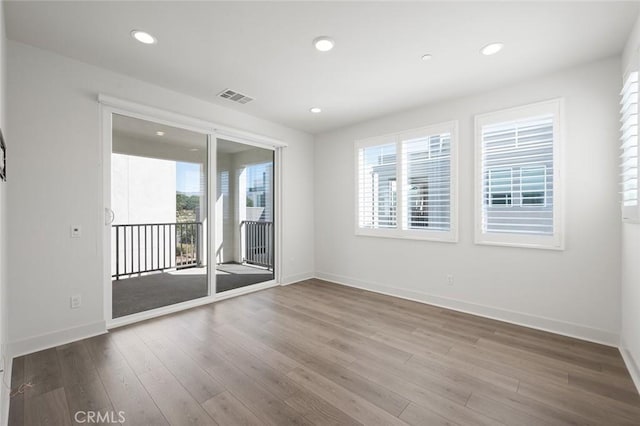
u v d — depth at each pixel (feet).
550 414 5.48
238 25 6.80
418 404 5.75
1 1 5.46
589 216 8.45
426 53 7.97
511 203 9.78
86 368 6.92
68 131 8.27
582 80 8.52
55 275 8.06
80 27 6.88
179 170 11.21
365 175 13.98
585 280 8.54
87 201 8.62
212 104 11.63
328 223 15.67
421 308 11.29
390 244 13.10
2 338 5.63
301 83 9.85
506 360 7.39
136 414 5.43
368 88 10.16
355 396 5.98
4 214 6.54
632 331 6.91
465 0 5.96
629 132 6.72
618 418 5.37
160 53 8.04
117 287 10.53
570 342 8.36
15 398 5.83
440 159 11.43
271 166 14.71
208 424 5.20
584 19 6.49
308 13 6.38
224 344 8.21
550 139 9.05
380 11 6.31
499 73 9.04
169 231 11.23
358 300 12.26
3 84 6.26
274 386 6.30
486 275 10.37
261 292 13.42
